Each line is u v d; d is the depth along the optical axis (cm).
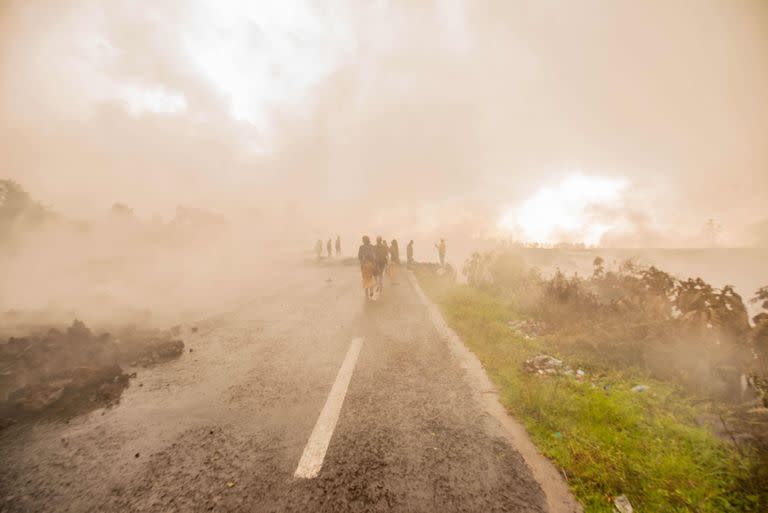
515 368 411
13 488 227
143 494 219
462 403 332
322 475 232
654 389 352
